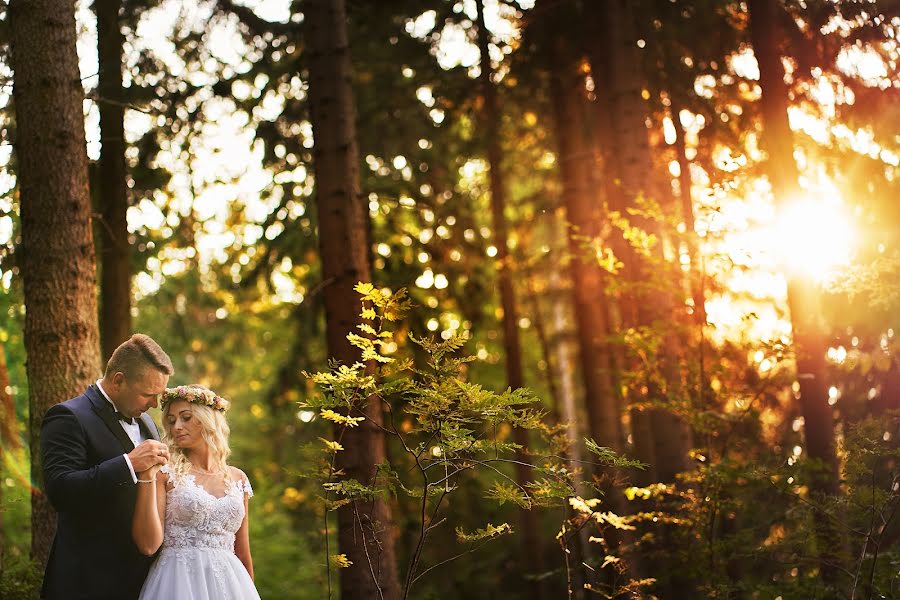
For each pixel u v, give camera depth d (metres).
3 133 6.69
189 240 9.51
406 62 9.55
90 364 5.34
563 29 9.23
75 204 5.36
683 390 6.76
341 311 6.57
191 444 4.15
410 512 11.21
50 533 5.44
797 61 7.39
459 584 12.36
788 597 5.94
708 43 8.45
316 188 6.83
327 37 6.91
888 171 7.22
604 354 10.07
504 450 4.49
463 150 10.61
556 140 10.31
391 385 4.41
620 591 5.87
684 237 6.51
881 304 6.57
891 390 7.48
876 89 7.18
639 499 7.64
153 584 3.92
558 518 13.08
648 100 8.78
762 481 6.04
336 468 6.21
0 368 6.98
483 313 12.10
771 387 7.79
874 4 7.03
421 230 10.61
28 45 5.33
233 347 15.59
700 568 6.45
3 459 6.91
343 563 4.78
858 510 5.73
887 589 5.54
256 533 16.47
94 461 3.87
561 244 12.05
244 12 8.84
